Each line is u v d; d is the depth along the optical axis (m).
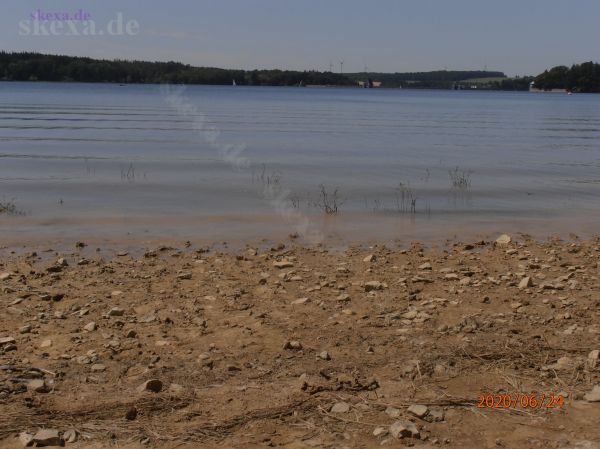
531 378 5.96
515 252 11.51
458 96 193.38
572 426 5.07
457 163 25.34
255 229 13.31
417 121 56.94
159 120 45.56
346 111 72.75
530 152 30.42
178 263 10.38
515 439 4.88
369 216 14.96
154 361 6.26
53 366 6.07
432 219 14.81
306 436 4.89
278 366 6.17
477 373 6.06
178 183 18.70
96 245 11.61
